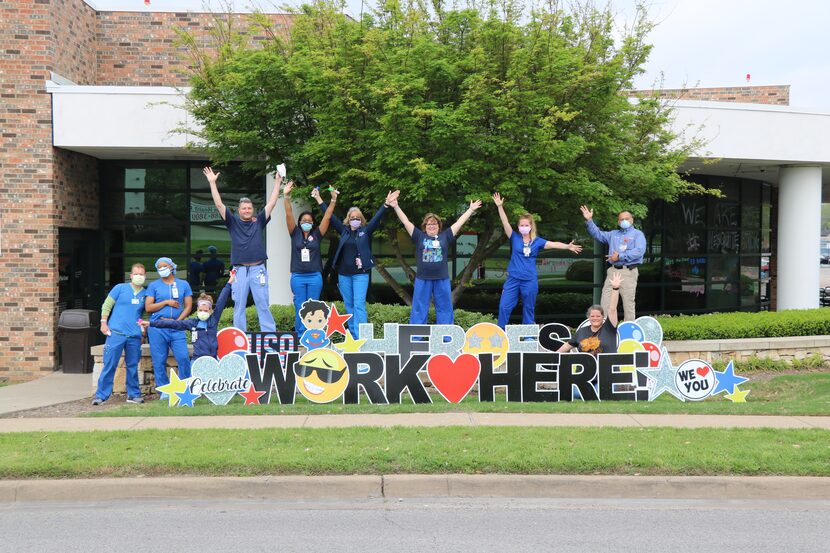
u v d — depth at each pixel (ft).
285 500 21.62
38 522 19.76
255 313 41.73
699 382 33.78
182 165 56.18
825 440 25.36
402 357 33.86
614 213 41.29
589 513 20.39
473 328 33.88
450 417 29.30
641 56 39.93
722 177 69.56
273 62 38.65
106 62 57.52
